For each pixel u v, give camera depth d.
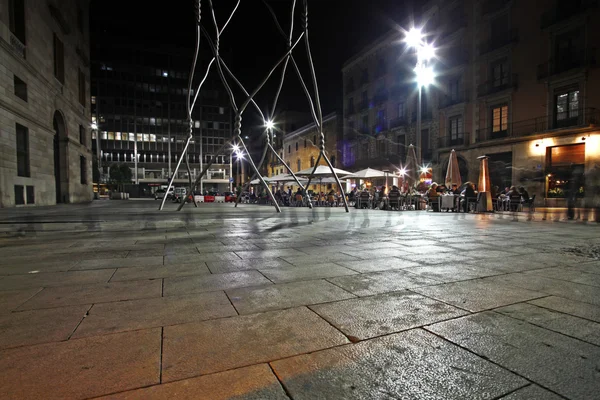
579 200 15.48
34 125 16.92
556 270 3.33
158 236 5.73
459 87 26.45
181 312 2.11
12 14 15.30
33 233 6.07
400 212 14.48
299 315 2.07
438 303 2.31
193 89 65.00
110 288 2.62
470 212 14.79
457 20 26.38
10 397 1.21
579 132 18.92
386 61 33.72
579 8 19.08
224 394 1.25
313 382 1.34
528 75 21.61
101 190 56.31
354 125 38.81
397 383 1.33
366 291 2.58
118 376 1.36
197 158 65.38
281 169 55.06
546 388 1.30
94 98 57.75
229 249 4.46
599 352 1.60
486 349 1.63
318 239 5.48
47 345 1.63
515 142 22.17
